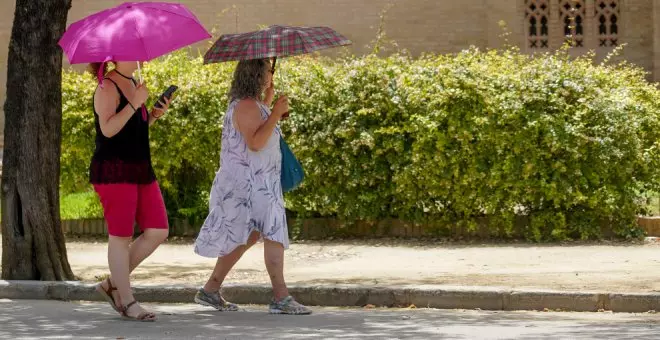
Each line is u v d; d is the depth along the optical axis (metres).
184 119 26.91
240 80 15.91
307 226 26.61
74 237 27.89
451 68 25.61
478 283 18.73
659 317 16.41
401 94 25.66
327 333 14.22
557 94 24.94
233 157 15.86
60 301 18.84
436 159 25.25
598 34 42.16
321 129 26.11
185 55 28.69
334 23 42.31
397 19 42.19
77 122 27.59
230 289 18.39
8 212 19.78
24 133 19.69
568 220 25.33
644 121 25.64
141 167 15.61
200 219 27.52
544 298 17.36
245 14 42.41
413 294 17.75
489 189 25.28
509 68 25.97
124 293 15.62
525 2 42.12
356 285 18.23
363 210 26.05
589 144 24.80
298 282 19.17
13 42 19.80
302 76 26.48
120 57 14.95
